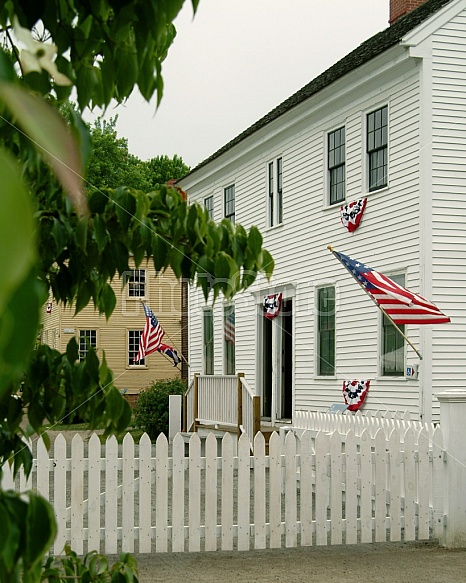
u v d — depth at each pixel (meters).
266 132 19.77
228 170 22.69
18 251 0.53
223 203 23.06
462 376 13.54
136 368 30.94
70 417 2.68
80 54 1.75
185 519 10.83
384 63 14.70
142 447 8.29
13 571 1.18
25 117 0.65
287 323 19.25
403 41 13.72
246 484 8.56
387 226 14.83
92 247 2.56
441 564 8.10
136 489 13.34
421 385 13.32
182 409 22.33
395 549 8.76
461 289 13.76
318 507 8.80
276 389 19.06
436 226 13.73
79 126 1.67
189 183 25.58
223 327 22.19
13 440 2.66
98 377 2.61
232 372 21.83
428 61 13.85
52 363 2.65
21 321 0.60
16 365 0.59
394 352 14.42
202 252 2.64
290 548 8.93
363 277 11.90
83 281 2.65
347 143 16.34
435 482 8.93
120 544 9.16
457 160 13.95
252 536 9.48
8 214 0.53
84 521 10.90
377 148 15.35
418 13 16.22
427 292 13.55
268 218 20.11
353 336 15.79
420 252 13.69
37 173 2.37
